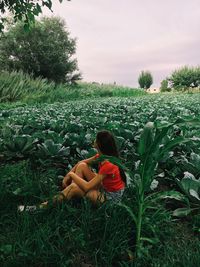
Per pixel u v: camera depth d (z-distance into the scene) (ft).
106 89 80.84
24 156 12.59
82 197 8.10
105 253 6.31
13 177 9.80
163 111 26.37
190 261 5.99
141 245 6.34
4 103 43.98
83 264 6.22
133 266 6.10
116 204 7.23
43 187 9.30
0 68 77.30
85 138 13.33
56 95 56.75
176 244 6.98
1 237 6.91
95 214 7.30
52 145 11.73
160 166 11.43
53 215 7.58
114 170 7.79
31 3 15.42
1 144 13.39
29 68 78.54
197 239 7.13
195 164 10.55
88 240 6.68
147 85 130.52
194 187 8.60
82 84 91.15
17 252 6.30
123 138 12.98
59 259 6.07
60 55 80.23
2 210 7.89
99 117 21.38
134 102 40.27
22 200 8.71
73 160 11.60
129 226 6.96
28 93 52.54
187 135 15.01
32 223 7.18
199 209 8.41
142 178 6.04
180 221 8.09
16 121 21.04
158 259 6.16
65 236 6.69
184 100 47.78
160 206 8.20
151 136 5.82
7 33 77.92
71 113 26.20
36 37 78.28
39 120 19.72
